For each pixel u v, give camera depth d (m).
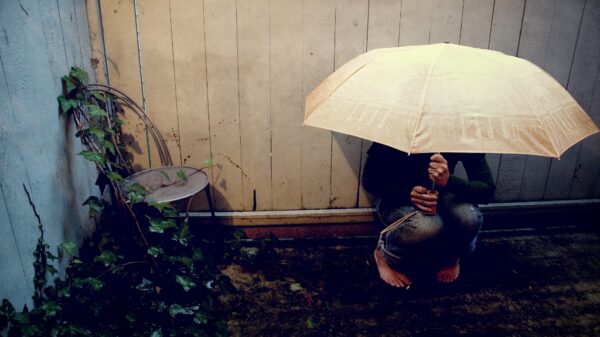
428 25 2.58
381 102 1.48
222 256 2.66
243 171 2.78
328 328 2.09
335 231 2.95
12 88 1.65
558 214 3.08
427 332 2.07
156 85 2.57
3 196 1.56
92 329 1.80
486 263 2.67
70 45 2.17
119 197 2.26
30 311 1.63
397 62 1.59
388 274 2.41
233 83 2.60
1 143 1.56
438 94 1.39
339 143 2.76
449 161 2.16
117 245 2.35
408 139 1.34
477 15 2.59
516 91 1.38
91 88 2.43
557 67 2.75
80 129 2.19
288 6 2.48
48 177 1.91
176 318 1.99
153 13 2.44
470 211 2.18
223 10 2.46
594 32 2.69
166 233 2.41
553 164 2.95
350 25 2.54
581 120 1.45
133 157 2.69
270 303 2.27
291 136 2.73
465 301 2.30
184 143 2.70
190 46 2.51
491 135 1.31
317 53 2.58
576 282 2.48
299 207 2.89
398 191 2.21
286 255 2.74
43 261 1.80
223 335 1.98
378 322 2.14
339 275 2.53
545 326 2.12
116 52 2.49
